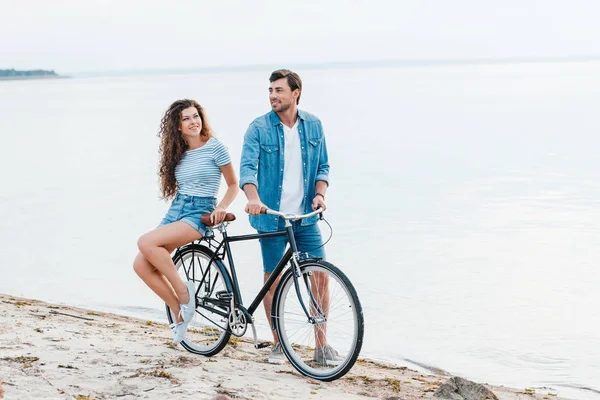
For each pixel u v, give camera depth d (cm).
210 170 488
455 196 1778
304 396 431
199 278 511
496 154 2703
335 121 4622
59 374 428
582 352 739
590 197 1711
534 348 745
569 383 662
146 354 499
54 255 1178
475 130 3797
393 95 8594
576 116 4559
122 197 1808
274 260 511
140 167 2469
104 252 1207
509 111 5225
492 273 1054
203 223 484
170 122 486
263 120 507
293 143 507
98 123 5100
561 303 902
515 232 1342
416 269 1079
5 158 2817
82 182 2097
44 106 8519
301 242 515
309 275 475
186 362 481
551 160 2470
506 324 825
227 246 496
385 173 2236
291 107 505
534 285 984
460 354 732
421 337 781
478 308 888
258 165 509
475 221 1456
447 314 862
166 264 477
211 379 443
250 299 888
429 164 2452
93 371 442
